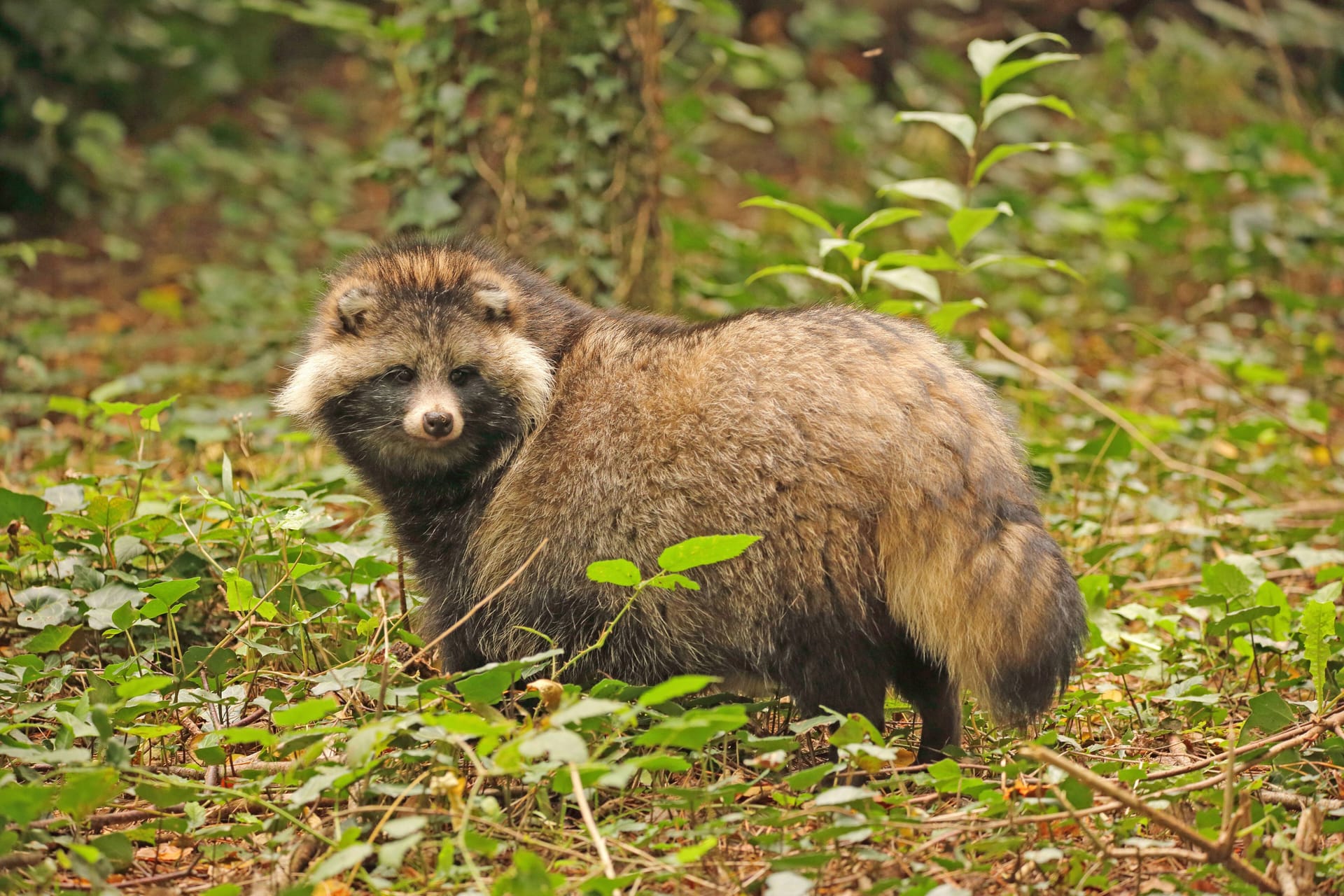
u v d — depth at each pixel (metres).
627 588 8.12
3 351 16.03
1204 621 9.73
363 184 24.25
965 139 11.65
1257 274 19.30
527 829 6.91
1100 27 27.44
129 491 11.05
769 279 16.34
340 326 9.24
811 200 19.45
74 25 21.25
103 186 22.00
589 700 6.17
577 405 8.49
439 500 9.01
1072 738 8.38
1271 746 7.74
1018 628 7.50
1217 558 11.56
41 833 6.35
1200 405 15.71
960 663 7.59
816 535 7.66
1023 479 8.06
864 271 11.78
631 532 8.06
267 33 26.84
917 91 24.77
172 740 8.20
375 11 26.09
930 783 7.34
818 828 6.88
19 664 8.10
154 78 24.52
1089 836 6.36
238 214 21.25
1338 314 19.48
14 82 20.69
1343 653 8.52
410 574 9.98
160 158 22.16
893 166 21.88
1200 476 12.45
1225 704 8.83
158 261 20.70
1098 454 11.91
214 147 23.66
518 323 8.98
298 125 25.98
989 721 8.80
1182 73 26.19
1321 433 14.27
